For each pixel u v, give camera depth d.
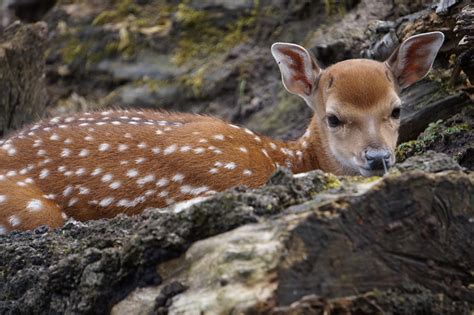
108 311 7.56
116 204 10.51
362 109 10.22
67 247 8.45
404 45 10.84
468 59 10.77
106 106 16.84
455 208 7.25
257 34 16.53
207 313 6.71
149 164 10.55
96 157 10.62
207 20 16.97
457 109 11.62
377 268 6.94
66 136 10.83
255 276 6.64
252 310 6.51
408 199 7.07
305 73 11.39
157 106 16.61
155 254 7.28
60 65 17.64
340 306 6.74
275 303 6.54
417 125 11.81
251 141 11.13
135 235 7.48
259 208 7.12
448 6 11.41
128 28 17.47
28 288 8.26
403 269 7.04
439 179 7.21
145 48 17.25
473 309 7.25
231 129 11.09
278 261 6.62
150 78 16.86
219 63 16.52
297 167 11.48
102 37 17.56
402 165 7.72
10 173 10.63
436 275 7.17
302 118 14.87
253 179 10.66
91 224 8.91
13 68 14.63
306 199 7.30
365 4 14.71
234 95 16.16
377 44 12.51
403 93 11.98
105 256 7.54
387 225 6.99
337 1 15.57
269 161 11.03
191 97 16.42
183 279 7.10
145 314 7.23
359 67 10.60
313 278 6.71
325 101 10.84
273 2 16.50
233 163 10.60
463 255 7.26
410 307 6.96
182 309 6.88
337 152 10.48
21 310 8.16
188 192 10.51
